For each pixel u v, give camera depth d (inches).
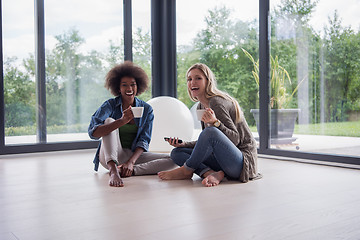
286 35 139.7
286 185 91.4
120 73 107.5
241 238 53.2
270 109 146.2
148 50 197.8
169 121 147.1
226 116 90.8
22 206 73.1
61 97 170.2
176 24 196.4
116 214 66.4
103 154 103.1
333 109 125.3
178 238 53.3
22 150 158.4
